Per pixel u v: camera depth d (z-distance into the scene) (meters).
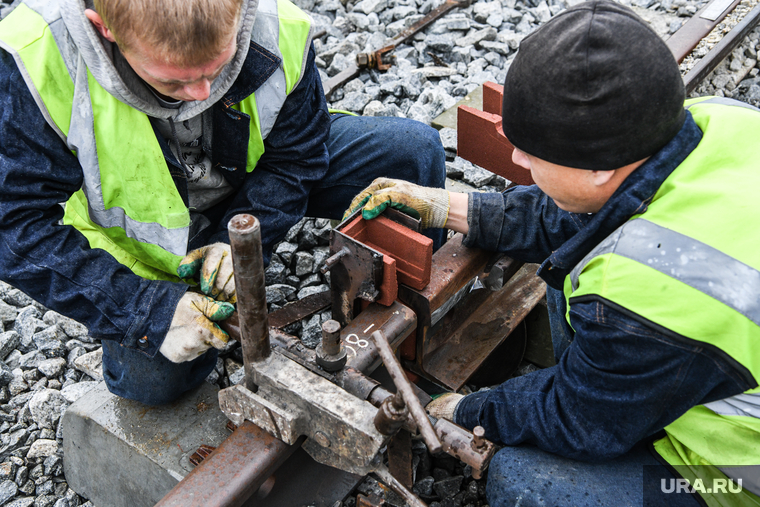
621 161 1.22
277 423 1.27
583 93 1.16
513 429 1.48
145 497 1.87
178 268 1.64
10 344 2.33
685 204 1.21
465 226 1.77
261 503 1.57
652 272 1.18
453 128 3.15
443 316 1.82
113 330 1.52
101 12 1.25
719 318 1.15
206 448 1.78
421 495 1.92
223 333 1.54
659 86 1.16
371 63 3.53
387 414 1.11
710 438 1.33
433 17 3.91
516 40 3.80
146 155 1.57
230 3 1.28
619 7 1.17
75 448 1.95
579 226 1.66
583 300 1.27
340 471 1.79
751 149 1.26
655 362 1.20
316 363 1.34
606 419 1.32
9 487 2.00
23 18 1.42
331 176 2.14
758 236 1.17
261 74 1.63
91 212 1.64
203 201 1.92
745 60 3.62
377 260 1.55
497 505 1.52
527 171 2.15
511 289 2.12
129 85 1.43
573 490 1.43
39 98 1.40
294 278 2.59
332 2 4.07
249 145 1.77
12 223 1.46
